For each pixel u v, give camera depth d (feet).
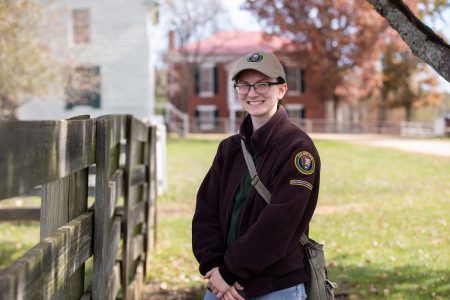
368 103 169.68
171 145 76.74
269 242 7.11
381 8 9.96
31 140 5.48
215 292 7.45
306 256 7.80
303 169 7.32
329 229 24.97
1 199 4.76
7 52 53.47
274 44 123.85
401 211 29.40
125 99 80.07
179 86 127.44
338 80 101.81
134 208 15.02
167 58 131.44
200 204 8.39
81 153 7.78
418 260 19.45
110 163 10.46
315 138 98.37
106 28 79.20
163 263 19.62
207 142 83.87
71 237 7.47
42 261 6.10
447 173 45.52
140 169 16.67
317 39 98.53
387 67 129.90
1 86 55.26
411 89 131.44
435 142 87.40
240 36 134.10
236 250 7.20
